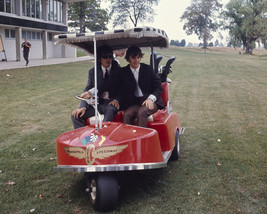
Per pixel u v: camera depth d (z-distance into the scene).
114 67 4.94
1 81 13.61
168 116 4.87
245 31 75.25
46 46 31.31
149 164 3.60
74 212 3.56
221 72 21.77
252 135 6.54
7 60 27.05
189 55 50.06
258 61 38.00
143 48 5.64
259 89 13.47
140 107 4.47
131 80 4.59
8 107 8.97
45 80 14.71
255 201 3.78
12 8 25.94
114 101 4.59
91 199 3.67
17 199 3.85
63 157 3.70
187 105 9.80
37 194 3.99
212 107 9.50
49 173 4.65
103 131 3.77
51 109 8.85
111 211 3.56
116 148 3.49
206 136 6.50
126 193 4.00
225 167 4.84
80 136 3.73
